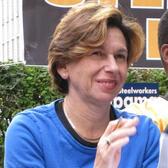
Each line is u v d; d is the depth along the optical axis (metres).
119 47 2.51
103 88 2.49
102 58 2.49
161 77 7.54
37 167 2.50
